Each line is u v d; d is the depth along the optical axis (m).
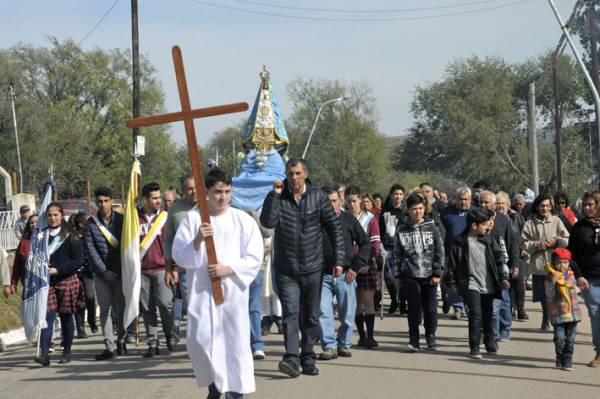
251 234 6.63
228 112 6.44
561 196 15.15
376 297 14.81
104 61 66.00
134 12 23.08
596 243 9.46
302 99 76.56
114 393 8.36
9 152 58.31
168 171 69.12
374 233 11.38
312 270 9.02
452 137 59.19
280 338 12.10
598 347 9.49
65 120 62.22
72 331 10.69
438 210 16.31
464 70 69.81
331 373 9.10
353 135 74.56
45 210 10.55
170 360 10.38
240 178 14.30
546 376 8.89
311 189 9.21
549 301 9.36
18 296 16.91
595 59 23.41
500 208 13.53
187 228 6.59
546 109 64.50
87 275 13.76
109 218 10.86
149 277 10.73
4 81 57.38
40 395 8.42
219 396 6.67
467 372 9.13
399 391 8.10
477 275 10.16
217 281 6.46
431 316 10.73
